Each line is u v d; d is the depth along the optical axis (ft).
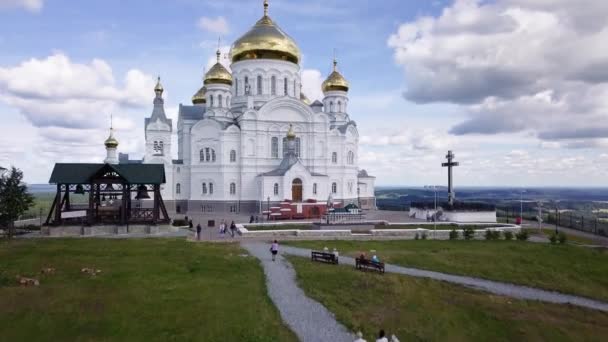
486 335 96.68
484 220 261.03
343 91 337.52
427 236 199.41
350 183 321.73
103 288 97.04
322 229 206.08
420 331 92.17
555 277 136.15
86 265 118.32
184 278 108.47
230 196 291.79
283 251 157.17
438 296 111.75
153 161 307.78
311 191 283.38
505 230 211.41
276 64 313.73
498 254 156.15
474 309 106.83
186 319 81.00
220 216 270.46
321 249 162.71
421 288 115.85
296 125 300.81
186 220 220.84
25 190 185.26
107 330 76.18
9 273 106.93
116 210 200.23
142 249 145.07
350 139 323.37
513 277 134.72
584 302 121.08
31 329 76.02
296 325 85.81
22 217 234.58
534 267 143.23
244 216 270.67
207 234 193.77
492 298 114.62
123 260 126.31
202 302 89.86
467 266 142.10
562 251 163.94
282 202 261.44
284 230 194.59
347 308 97.35
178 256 135.54
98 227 188.85
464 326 98.53
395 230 198.49
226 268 122.93
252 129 292.40
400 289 112.06
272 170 295.69
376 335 85.20
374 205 359.46
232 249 155.53
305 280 115.24
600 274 140.26
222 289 100.37
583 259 154.81
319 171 303.27
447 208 262.88
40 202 465.47
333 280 115.96
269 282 113.60
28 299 88.38
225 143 291.38
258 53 312.09
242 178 290.35
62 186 207.21
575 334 100.27
